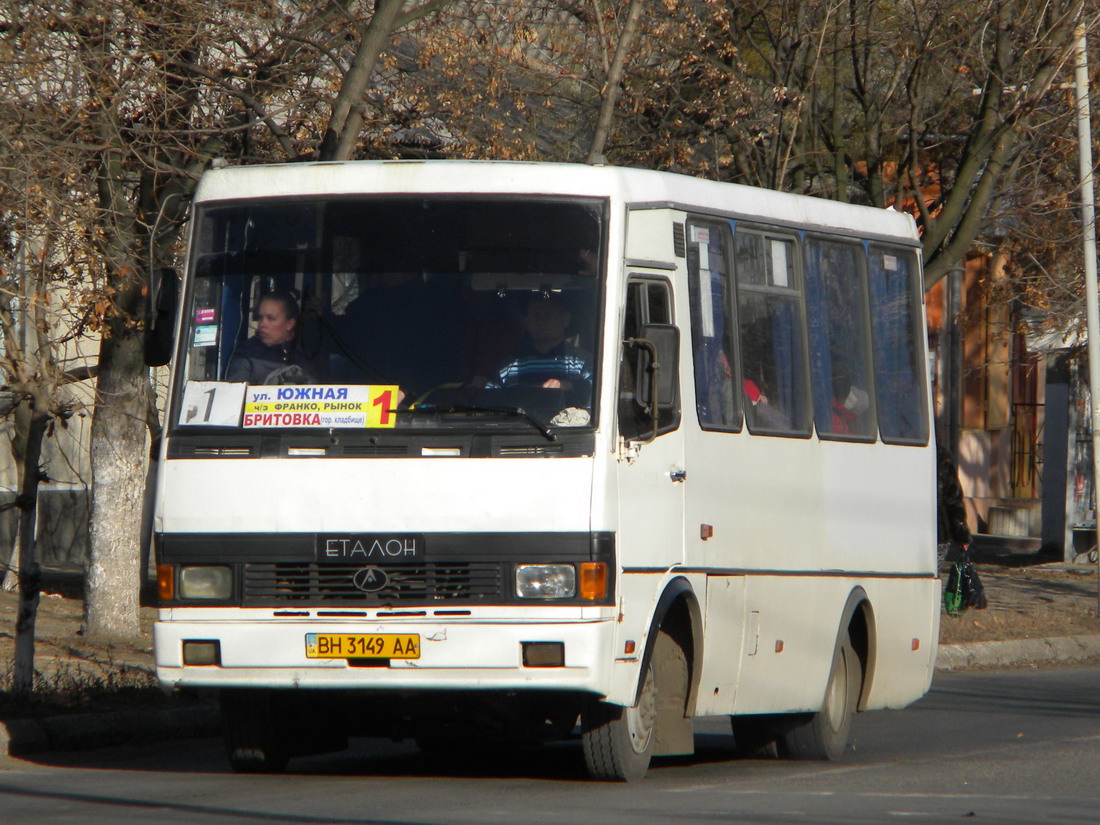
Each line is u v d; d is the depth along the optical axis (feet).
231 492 114.21
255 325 118.01
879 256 158.92
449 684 110.93
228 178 122.01
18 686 152.46
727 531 129.18
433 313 116.06
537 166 118.52
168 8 184.34
